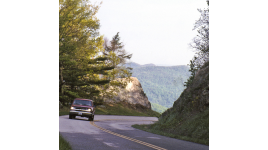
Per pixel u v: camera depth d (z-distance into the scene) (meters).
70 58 40.06
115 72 52.50
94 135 13.07
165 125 20.28
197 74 23.77
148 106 85.12
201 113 17.16
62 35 37.62
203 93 18.34
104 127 18.61
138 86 86.44
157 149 9.66
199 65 23.72
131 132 16.14
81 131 14.52
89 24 41.34
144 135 14.72
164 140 12.73
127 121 35.28
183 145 11.14
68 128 15.58
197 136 14.19
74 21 40.34
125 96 80.50
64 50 36.84
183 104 20.58
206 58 23.03
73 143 10.06
